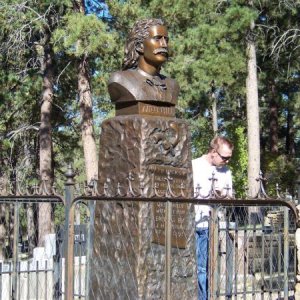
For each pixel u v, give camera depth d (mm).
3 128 29750
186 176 8594
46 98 26406
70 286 7648
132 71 8586
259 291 9828
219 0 23875
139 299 7852
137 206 7934
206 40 22812
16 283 9250
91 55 23000
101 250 8258
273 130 36594
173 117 8703
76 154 33094
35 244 21078
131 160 8258
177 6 22203
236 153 31219
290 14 28938
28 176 29172
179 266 8188
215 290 7785
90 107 23922
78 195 7898
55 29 23375
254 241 9102
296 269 8859
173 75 23500
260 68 31516
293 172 32875
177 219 8180
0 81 25766
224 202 6605
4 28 24125
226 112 38531
